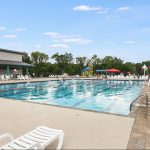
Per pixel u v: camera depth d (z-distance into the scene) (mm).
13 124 6801
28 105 10031
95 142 5141
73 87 23234
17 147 4254
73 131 6000
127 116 7574
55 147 4840
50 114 8086
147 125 6445
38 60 59688
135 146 4844
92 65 53312
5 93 18562
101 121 6977
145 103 9828
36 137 4711
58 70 48812
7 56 37031
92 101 14656
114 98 15867
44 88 21953
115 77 36969
